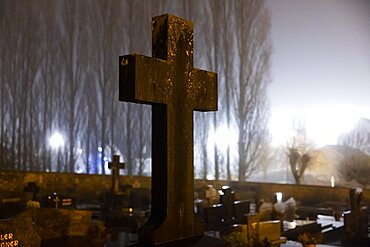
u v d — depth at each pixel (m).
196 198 17.97
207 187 18.30
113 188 18.23
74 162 28.75
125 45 28.47
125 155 27.17
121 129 27.53
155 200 3.18
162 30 3.19
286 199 19.23
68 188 20.03
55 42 30.19
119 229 12.35
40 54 30.50
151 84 3.00
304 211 16.92
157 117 3.17
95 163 28.11
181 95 3.26
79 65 29.38
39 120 30.06
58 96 29.73
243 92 23.69
